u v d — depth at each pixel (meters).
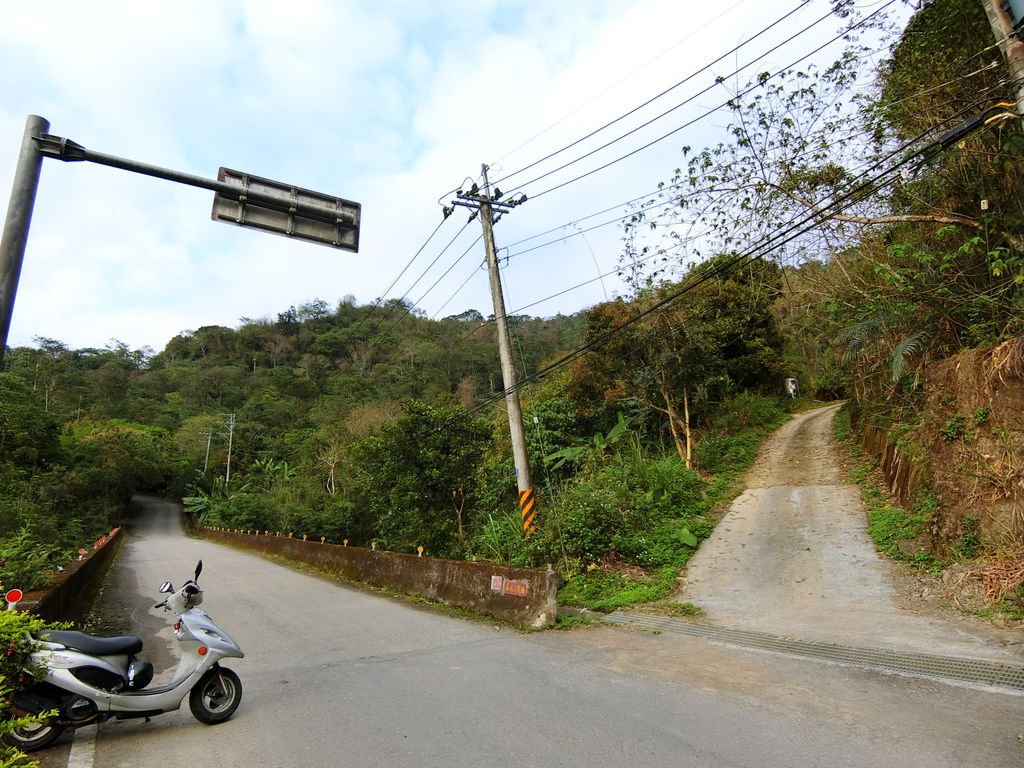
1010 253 8.29
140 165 6.16
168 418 71.81
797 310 16.58
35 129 5.70
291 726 4.59
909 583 7.95
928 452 9.60
